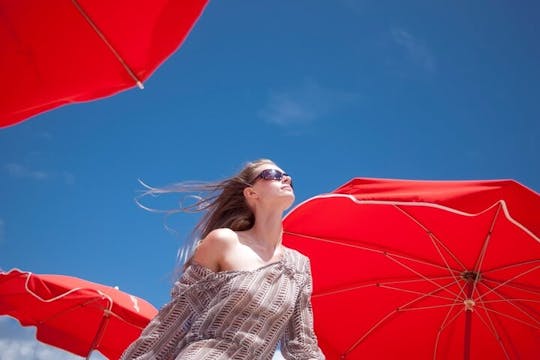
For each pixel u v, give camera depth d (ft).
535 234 19.90
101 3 11.03
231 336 11.50
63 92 11.30
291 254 13.12
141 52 11.16
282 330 12.00
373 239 23.52
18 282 29.66
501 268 23.56
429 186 21.06
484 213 21.91
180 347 11.75
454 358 25.54
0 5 10.84
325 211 22.75
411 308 24.90
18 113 11.33
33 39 11.03
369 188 21.67
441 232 22.82
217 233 12.51
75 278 31.50
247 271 12.05
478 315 24.98
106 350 32.12
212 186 14.55
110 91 11.37
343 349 25.38
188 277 12.20
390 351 25.44
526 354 25.20
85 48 11.12
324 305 24.97
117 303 30.01
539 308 24.41
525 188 20.18
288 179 13.98
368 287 24.70
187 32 11.07
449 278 24.14
